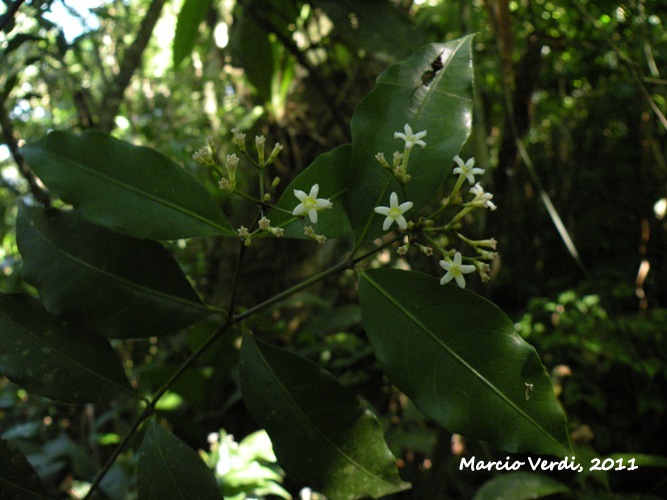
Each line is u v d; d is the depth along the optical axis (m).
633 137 1.38
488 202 0.23
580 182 1.56
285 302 0.69
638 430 0.97
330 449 0.24
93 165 0.23
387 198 0.23
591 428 0.94
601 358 1.05
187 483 0.23
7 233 0.72
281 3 0.51
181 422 0.44
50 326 0.25
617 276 1.49
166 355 0.73
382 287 0.23
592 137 1.49
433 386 0.21
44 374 0.24
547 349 1.11
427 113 0.24
